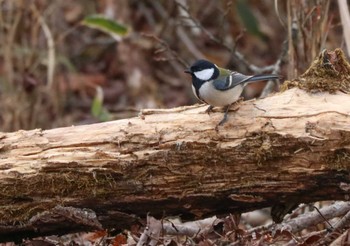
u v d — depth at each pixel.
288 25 12.45
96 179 8.71
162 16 20.22
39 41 17.39
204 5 20.53
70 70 18.86
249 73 17.95
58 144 8.85
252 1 20.94
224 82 9.05
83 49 20.67
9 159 8.83
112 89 19.50
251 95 18.97
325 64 8.91
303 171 8.57
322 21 12.30
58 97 17.58
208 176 8.71
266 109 8.73
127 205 8.91
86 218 8.81
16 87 16.48
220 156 8.64
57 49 18.23
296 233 10.63
